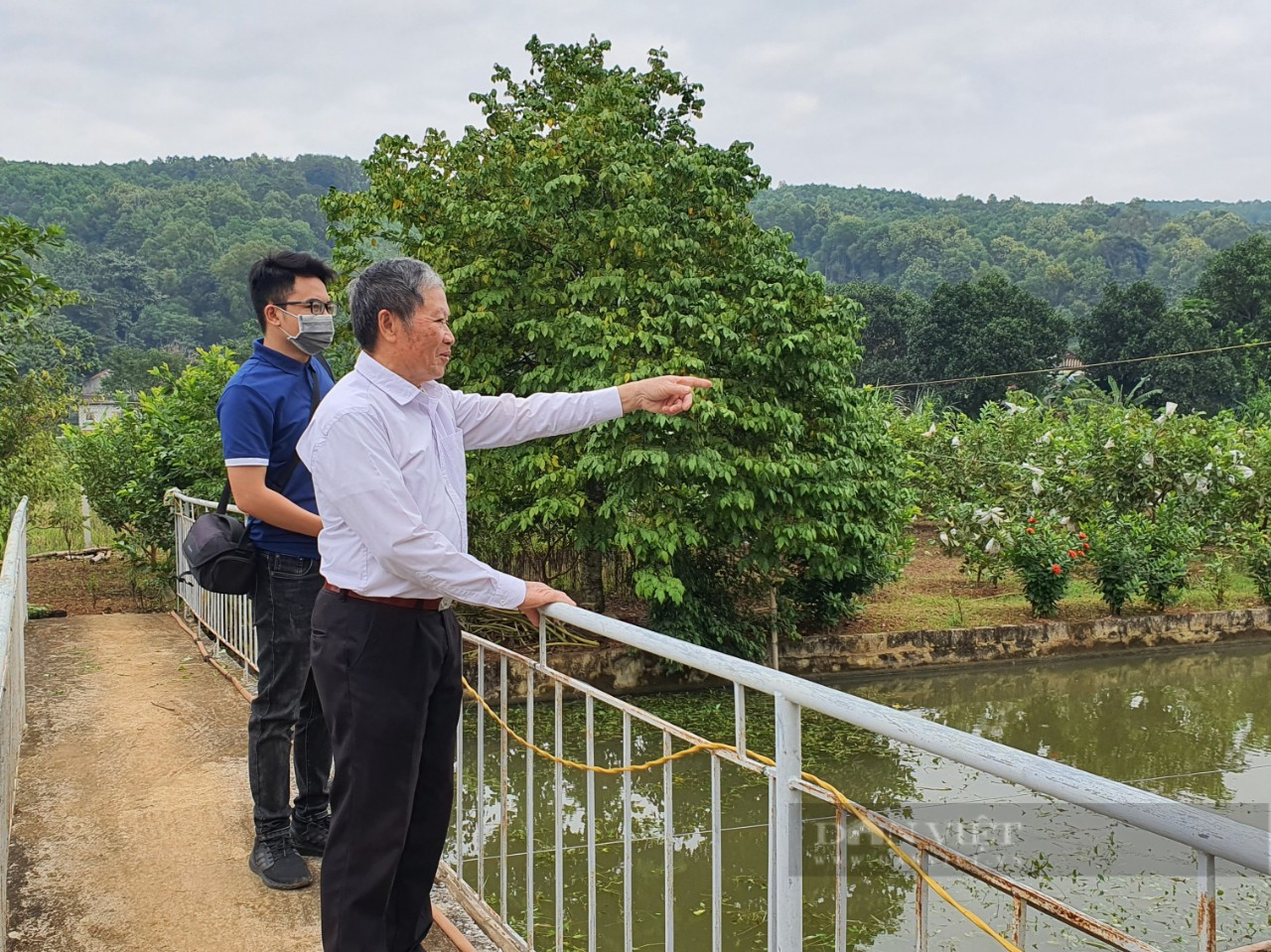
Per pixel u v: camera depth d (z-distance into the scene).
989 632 11.21
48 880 3.12
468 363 9.13
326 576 2.16
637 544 8.74
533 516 8.73
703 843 5.86
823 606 10.79
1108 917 4.59
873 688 10.23
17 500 9.96
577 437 8.91
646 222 8.60
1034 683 10.48
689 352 8.65
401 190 9.31
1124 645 11.71
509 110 10.30
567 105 9.80
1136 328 37.72
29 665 6.06
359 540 2.10
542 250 9.40
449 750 2.29
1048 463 14.92
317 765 3.20
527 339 9.02
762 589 10.48
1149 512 14.45
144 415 9.80
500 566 10.41
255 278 2.86
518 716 8.67
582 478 8.76
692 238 9.22
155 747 4.44
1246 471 13.80
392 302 2.07
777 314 8.87
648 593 8.71
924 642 10.98
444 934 2.80
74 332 37.53
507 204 8.76
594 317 8.48
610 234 8.59
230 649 5.91
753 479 9.06
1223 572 13.43
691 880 5.33
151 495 8.76
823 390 9.41
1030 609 12.29
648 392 2.67
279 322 2.85
